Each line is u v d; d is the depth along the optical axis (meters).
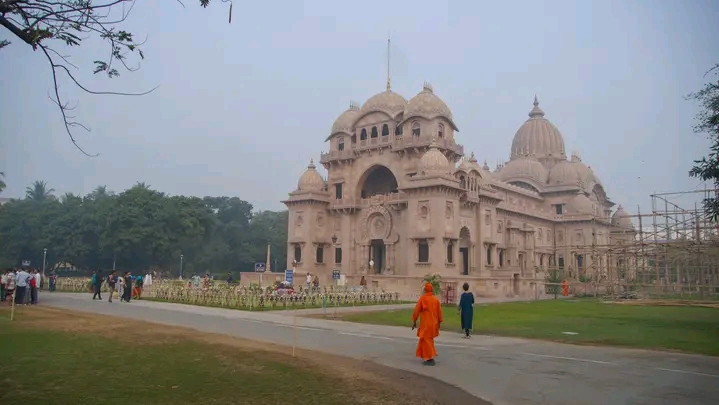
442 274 64.88
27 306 38.59
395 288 62.81
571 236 108.88
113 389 13.42
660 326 32.03
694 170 27.80
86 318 30.23
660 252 68.62
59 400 12.30
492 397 14.31
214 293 46.78
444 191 66.81
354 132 81.94
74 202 112.44
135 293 52.84
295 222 81.00
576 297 73.31
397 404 12.99
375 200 76.62
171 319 32.78
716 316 39.75
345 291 52.94
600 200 126.94
